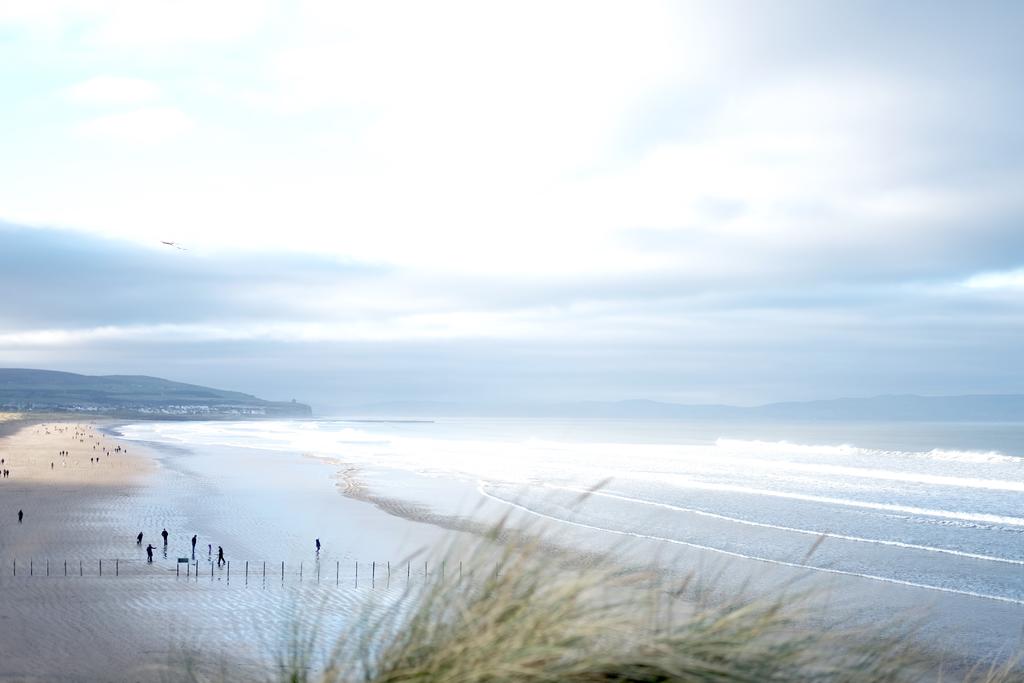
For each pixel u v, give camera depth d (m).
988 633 26.28
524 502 62.00
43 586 35.94
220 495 73.62
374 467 104.88
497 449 147.50
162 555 43.62
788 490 71.50
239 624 28.91
